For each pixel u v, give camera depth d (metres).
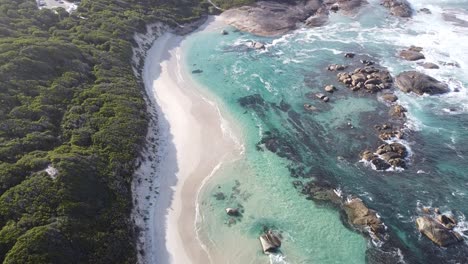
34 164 45.53
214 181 52.53
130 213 45.97
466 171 52.16
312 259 42.25
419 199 48.47
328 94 68.62
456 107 63.75
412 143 56.94
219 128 61.75
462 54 76.75
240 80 74.06
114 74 68.50
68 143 51.78
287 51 83.38
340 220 46.31
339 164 54.28
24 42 66.00
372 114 63.19
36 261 36.22
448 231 43.84
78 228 40.84
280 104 66.94
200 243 44.78
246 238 44.97
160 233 46.00
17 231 38.41
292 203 48.88
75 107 57.47
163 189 51.62
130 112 59.31
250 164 54.88
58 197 42.62
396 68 73.88
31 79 59.56
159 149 57.59
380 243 43.44
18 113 52.88
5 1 81.12
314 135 59.72
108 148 52.03
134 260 41.47
